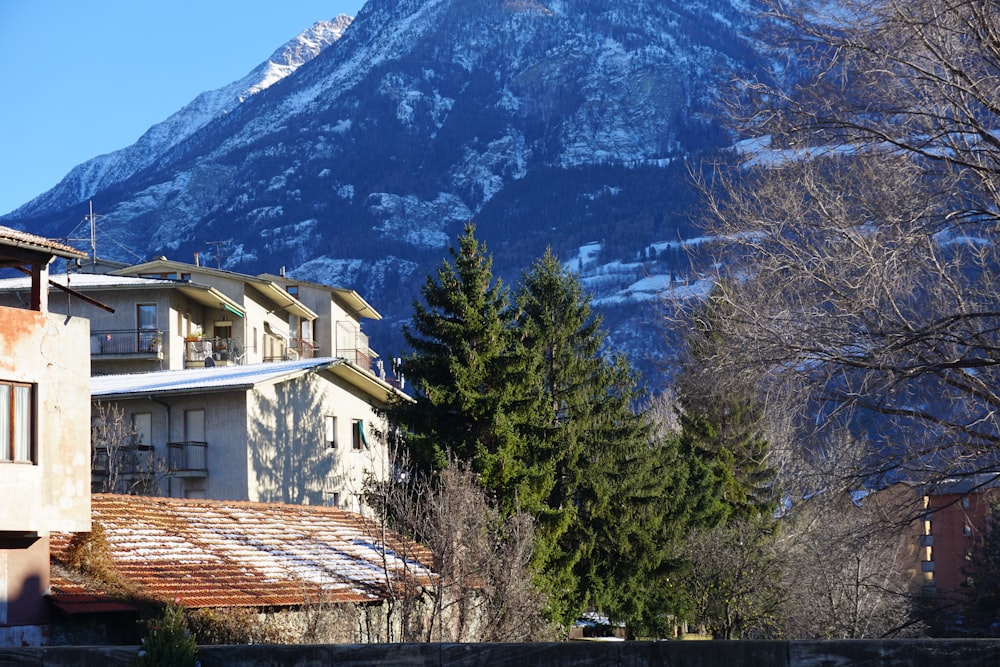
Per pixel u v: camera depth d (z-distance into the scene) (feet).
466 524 96.02
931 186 64.49
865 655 34.68
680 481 157.69
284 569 87.76
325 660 39.37
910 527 65.82
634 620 149.79
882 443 65.57
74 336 75.66
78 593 73.05
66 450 74.08
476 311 131.13
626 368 159.12
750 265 67.21
